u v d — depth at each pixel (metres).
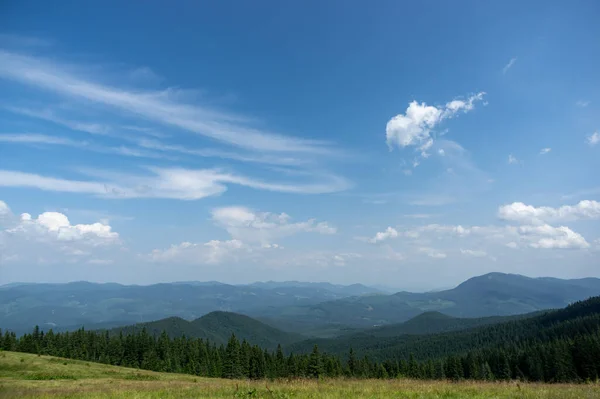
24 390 22.03
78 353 111.56
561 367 73.94
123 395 16.50
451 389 16.70
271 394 15.08
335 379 23.92
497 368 93.12
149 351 113.56
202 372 108.50
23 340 104.50
